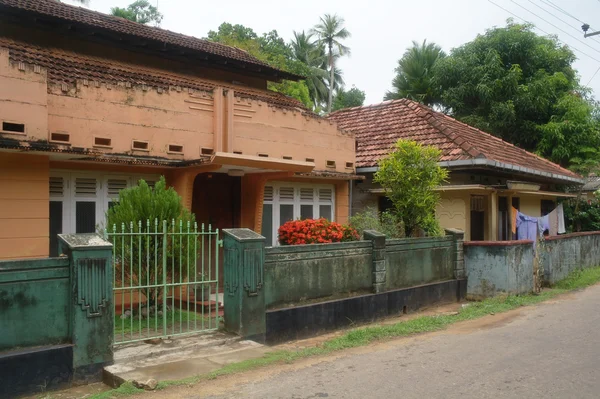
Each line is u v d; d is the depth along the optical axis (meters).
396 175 11.64
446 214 13.99
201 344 7.19
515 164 14.25
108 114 9.42
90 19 13.36
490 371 6.18
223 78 15.02
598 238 18.02
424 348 7.43
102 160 9.07
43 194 8.48
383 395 5.37
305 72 35.00
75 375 5.92
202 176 11.69
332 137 13.72
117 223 7.96
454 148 13.97
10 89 7.99
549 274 13.52
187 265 7.82
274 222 12.63
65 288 5.98
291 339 8.21
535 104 22.05
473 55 23.34
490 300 11.38
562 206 20.59
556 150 21.50
